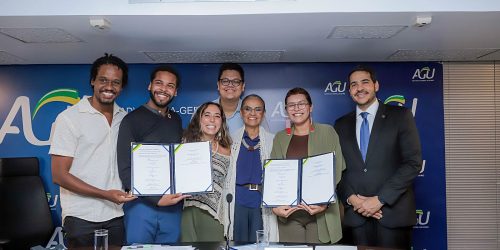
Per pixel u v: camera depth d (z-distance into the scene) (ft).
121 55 13.58
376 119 11.14
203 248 8.19
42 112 14.87
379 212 10.61
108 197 9.52
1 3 9.48
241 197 10.91
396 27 10.65
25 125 14.85
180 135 10.99
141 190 9.20
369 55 13.91
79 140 9.98
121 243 10.39
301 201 9.59
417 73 14.97
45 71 14.90
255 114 11.45
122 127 10.16
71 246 10.02
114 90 10.18
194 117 11.15
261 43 12.20
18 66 14.93
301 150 10.86
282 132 11.29
